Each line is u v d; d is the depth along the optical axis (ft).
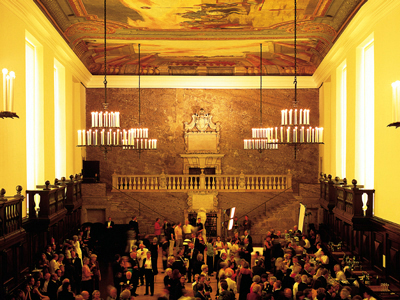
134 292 43.91
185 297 31.22
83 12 52.21
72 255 44.16
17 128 39.91
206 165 82.89
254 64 81.00
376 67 41.75
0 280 32.27
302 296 30.40
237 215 76.54
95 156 82.07
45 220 43.06
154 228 72.23
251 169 83.05
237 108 83.15
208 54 73.82
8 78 28.50
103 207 73.97
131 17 54.29
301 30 59.47
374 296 33.47
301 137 37.70
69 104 65.62
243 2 48.80
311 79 81.25
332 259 48.83
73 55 62.90
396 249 36.63
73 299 32.19
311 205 73.41
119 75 81.51
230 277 37.14
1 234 31.81
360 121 50.26
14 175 39.14
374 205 43.01
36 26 45.52
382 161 40.27
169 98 83.05
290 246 47.75
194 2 48.85
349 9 47.98
